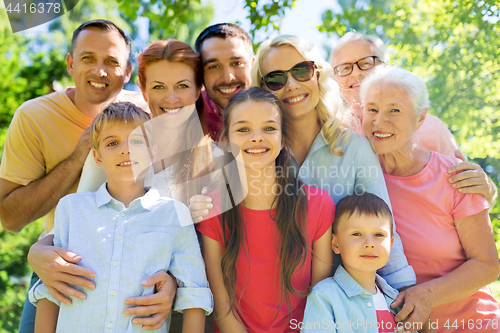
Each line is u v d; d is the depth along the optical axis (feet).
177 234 6.61
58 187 8.30
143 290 6.17
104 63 8.54
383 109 7.45
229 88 8.87
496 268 7.28
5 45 25.68
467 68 12.69
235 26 9.25
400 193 7.71
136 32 21.09
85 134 8.03
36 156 8.80
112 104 7.19
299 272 6.83
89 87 8.51
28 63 26.61
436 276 7.41
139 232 6.47
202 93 9.26
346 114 8.43
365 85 7.94
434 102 12.82
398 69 7.96
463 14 12.52
